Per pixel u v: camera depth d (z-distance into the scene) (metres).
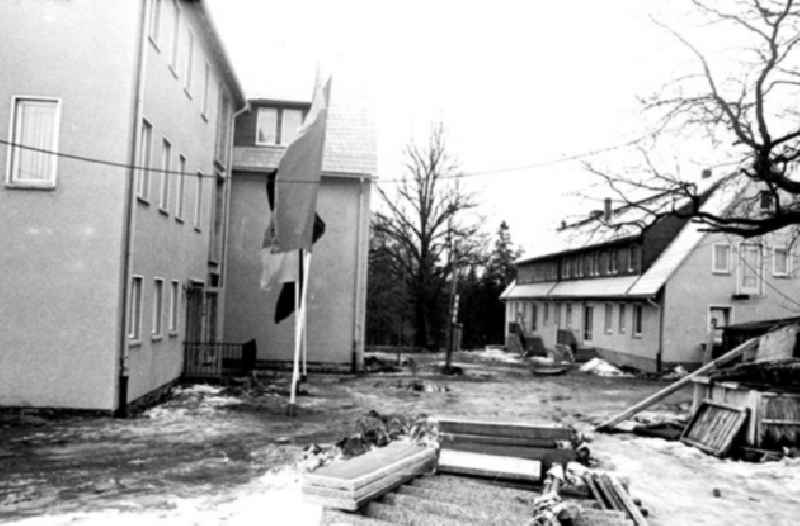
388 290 50.06
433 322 44.72
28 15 14.29
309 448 11.31
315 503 6.70
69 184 14.17
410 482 8.17
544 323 47.50
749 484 10.23
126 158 14.23
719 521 8.37
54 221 14.12
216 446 11.77
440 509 7.02
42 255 14.09
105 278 14.11
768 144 13.23
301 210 17.12
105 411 14.12
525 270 53.75
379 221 41.84
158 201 16.62
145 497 8.45
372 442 11.35
